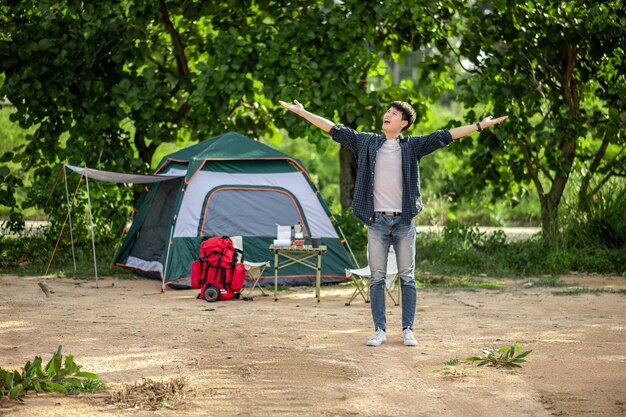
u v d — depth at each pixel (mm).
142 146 14672
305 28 13047
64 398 4812
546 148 14039
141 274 11797
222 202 10836
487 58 13711
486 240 14438
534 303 9305
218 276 9422
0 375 4891
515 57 13688
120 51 13086
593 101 15656
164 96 13703
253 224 10844
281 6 14094
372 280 6660
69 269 12117
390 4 12781
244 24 14648
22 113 13242
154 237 11812
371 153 6379
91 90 13336
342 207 15016
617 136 13945
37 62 12922
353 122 14297
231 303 9250
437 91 15531
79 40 12898
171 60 15203
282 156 11242
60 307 8508
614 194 13773
